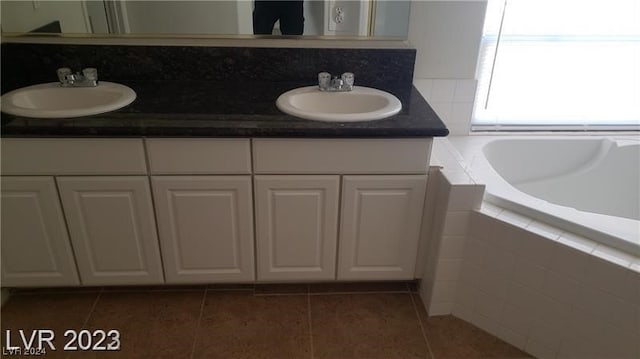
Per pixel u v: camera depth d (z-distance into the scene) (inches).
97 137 58.0
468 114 83.7
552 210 59.6
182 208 64.1
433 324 69.8
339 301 74.3
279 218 65.6
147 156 59.9
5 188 60.9
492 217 60.4
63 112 58.4
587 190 86.7
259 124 58.4
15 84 71.7
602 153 84.7
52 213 63.5
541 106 87.0
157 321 69.9
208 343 66.2
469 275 66.4
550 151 85.0
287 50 74.0
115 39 72.9
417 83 80.7
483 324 68.3
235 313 71.6
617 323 53.7
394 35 75.5
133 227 65.5
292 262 70.0
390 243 68.9
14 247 66.1
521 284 61.1
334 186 63.4
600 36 81.4
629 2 78.9
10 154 58.6
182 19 72.1
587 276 54.4
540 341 62.2
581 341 57.8
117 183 61.6
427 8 74.4
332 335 67.9
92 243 66.6
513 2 77.5
